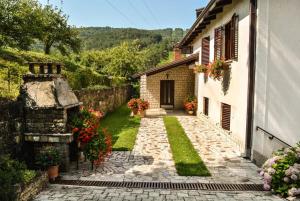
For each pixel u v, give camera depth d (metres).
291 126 8.19
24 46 11.57
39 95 7.52
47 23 22.86
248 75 8.77
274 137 8.09
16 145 7.06
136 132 12.85
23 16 11.09
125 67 36.72
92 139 7.76
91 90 14.59
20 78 10.84
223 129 11.95
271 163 6.52
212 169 7.91
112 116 17.75
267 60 8.19
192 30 15.38
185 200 5.85
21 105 7.36
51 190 6.36
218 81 12.77
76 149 8.47
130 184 6.79
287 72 8.14
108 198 5.93
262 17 8.16
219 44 11.84
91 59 39.78
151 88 21.31
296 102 8.12
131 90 31.31
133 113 17.94
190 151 9.65
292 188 5.99
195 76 19.72
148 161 8.61
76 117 7.79
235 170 7.84
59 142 7.48
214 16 12.56
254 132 8.46
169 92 21.44
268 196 6.12
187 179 7.13
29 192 5.78
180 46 21.34
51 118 7.46
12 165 6.23
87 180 7.04
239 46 9.76
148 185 6.74
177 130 13.30
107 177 7.25
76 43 26.33
